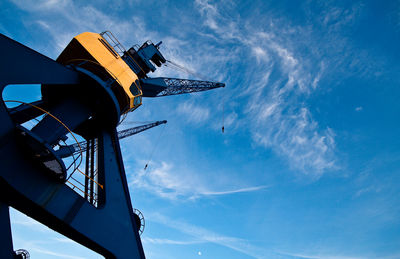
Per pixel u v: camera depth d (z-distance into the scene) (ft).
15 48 36.96
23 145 35.91
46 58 42.68
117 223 46.19
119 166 56.18
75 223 39.63
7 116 34.94
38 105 58.75
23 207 39.22
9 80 35.50
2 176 33.71
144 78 89.20
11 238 41.16
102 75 62.69
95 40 64.49
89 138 65.26
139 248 46.93
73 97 55.47
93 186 52.47
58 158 34.91
